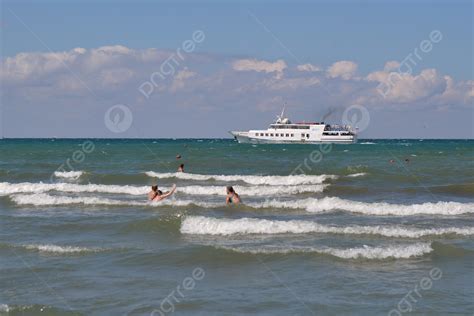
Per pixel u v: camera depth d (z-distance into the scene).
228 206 23.59
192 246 15.66
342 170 42.50
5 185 31.14
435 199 27.69
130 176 38.03
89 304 11.03
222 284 12.40
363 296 11.43
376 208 23.06
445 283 12.30
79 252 15.29
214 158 58.81
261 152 73.19
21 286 12.26
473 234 17.66
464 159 58.56
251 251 15.01
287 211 22.95
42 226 19.50
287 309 10.66
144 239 17.19
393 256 14.54
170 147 99.12
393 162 52.81
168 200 25.11
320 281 12.52
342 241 16.66
